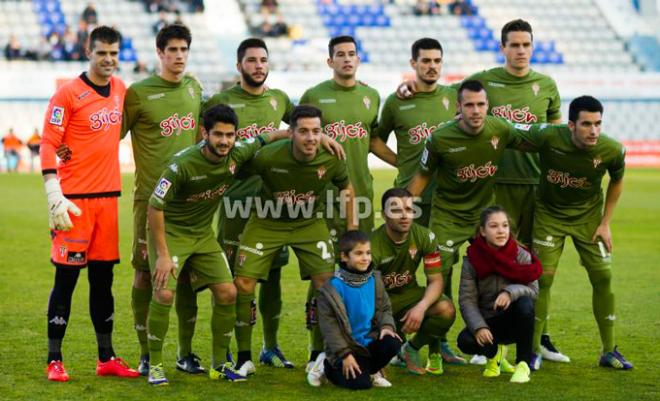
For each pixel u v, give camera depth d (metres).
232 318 7.18
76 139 7.09
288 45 39.31
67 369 7.40
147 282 7.51
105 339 7.25
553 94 8.66
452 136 7.52
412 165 8.54
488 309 7.21
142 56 37.44
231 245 8.23
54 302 7.08
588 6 43.22
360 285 6.86
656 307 10.13
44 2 38.75
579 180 7.57
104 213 7.20
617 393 6.64
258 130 8.12
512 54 8.38
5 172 32.56
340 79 8.45
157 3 39.59
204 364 7.70
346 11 41.22
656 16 43.19
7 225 17.61
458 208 7.89
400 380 7.15
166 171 6.90
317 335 7.47
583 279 12.19
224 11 40.06
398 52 40.00
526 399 6.48
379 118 9.34
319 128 7.03
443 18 41.72
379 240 7.27
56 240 7.12
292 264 13.52
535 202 8.05
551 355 7.80
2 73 32.81
